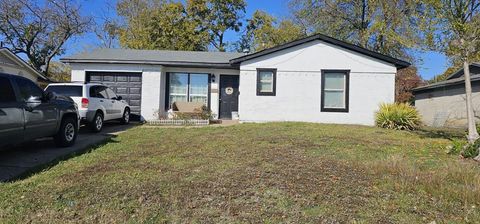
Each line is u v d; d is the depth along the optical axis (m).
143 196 5.00
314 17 26.55
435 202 4.77
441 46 9.84
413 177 5.80
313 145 9.09
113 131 12.24
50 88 11.48
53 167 6.73
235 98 17.52
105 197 4.97
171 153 8.00
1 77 6.70
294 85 15.79
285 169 6.42
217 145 9.05
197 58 17.45
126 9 34.06
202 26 33.66
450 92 22.05
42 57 27.06
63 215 4.36
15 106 6.78
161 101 16.80
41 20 26.11
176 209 4.55
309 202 4.75
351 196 4.98
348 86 15.56
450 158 7.92
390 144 9.73
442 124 22.83
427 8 9.72
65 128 8.89
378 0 24.25
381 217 4.27
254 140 9.86
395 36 18.77
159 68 16.53
